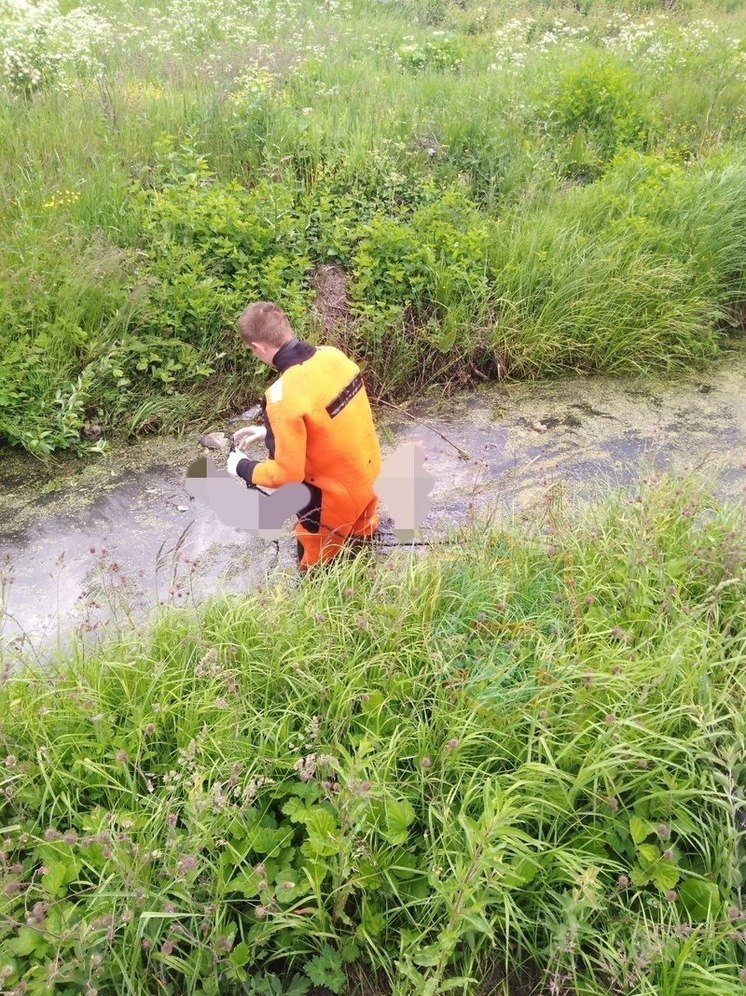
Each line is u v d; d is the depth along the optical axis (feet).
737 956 6.87
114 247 16.24
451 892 6.72
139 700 8.71
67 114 20.53
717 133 24.48
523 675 8.95
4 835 7.52
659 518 10.89
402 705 8.69
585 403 16.89
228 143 20.48
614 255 18.33
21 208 16.79
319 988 7.15
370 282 17.19
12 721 8.31
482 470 14.82
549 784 7.77
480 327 17.42
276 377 16.56
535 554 10.85
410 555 10.84
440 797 7.72
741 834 7.17
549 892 7.28
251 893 7.09
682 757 8.07
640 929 6.96
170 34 28.25
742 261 19.12
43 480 14.35
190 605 11.01
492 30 36.86
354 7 36.81
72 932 6.50
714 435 15.83
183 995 6.89
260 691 9.02
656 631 9.21
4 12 25.12
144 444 15.37
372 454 10.50
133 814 7.47
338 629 9.47
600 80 24.35
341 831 7.04
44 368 14.93
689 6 41.65
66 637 11.02
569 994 7.07
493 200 20.42
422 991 6.44
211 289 16.31
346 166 19.70
